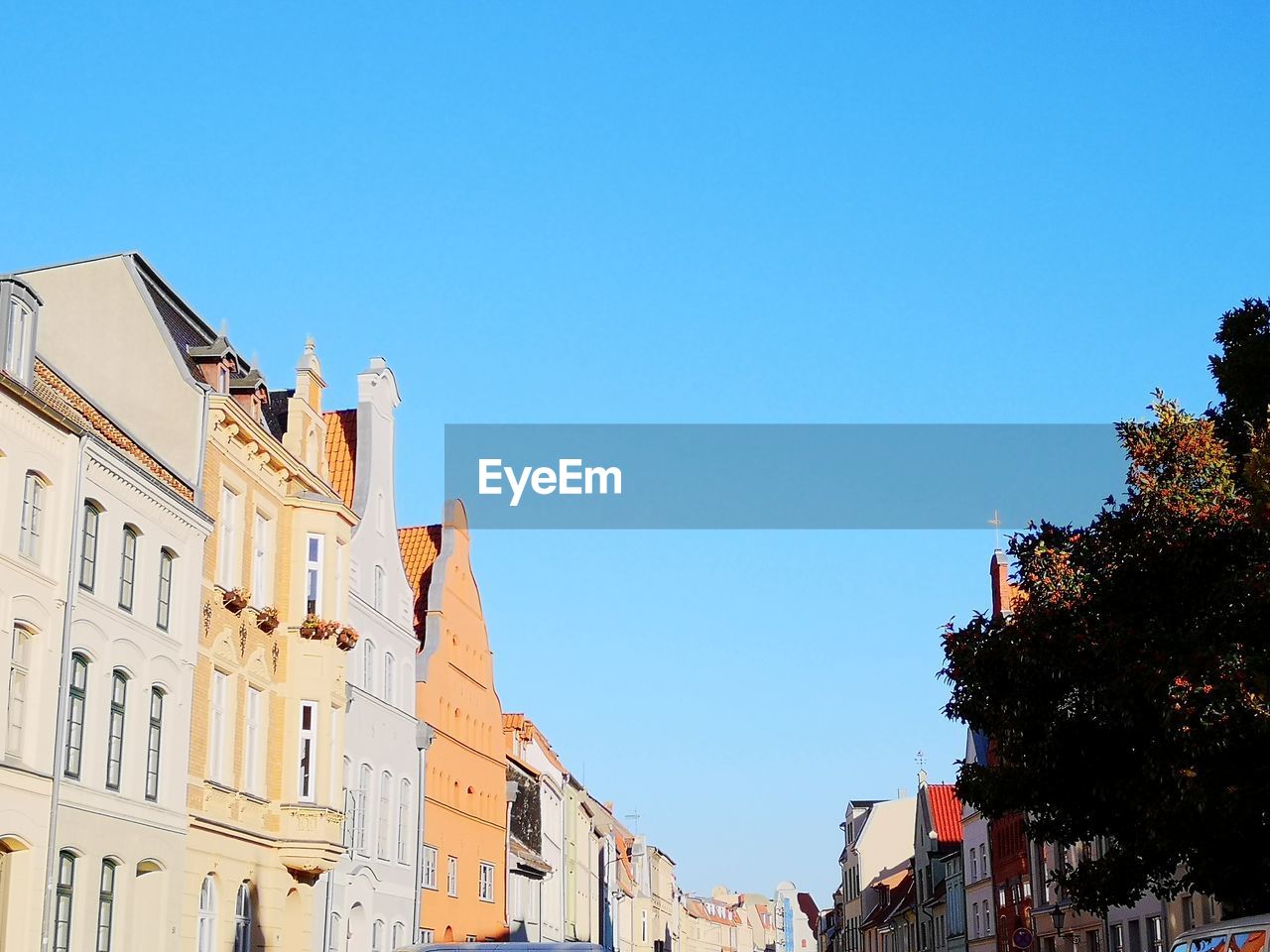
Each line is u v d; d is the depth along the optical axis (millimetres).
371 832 42656
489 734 58281
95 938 26953
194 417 32406
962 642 25031
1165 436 24453
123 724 28547
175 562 31047
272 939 35250
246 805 34281
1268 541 22328
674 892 149875
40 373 27875
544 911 70500
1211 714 20531
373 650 44188
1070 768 24234
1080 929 53344
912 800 114562
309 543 37938
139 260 33781
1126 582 23625
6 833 24203
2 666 24453
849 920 119688
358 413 45688
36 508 25875
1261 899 22203
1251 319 25719
